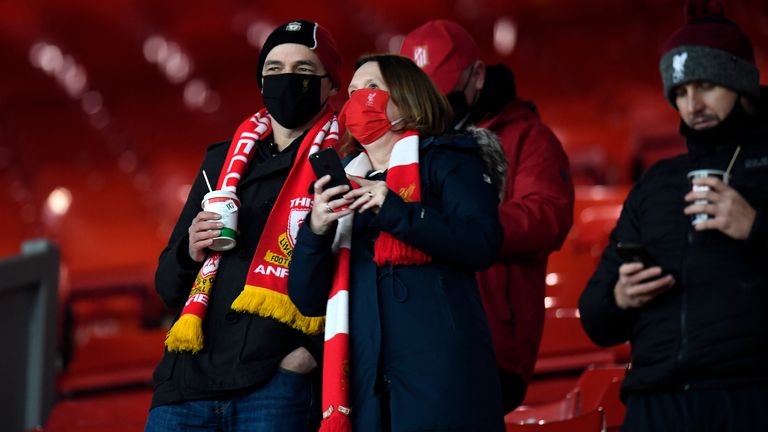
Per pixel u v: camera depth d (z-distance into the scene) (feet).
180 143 202.69
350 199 38.70
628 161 165.17
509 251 48.91
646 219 38.91
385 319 38.70
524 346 49.11
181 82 207.82
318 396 41.78
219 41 206.90
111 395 87.66
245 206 43.14
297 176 42.93
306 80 43.96
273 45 44.70
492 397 38.11
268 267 41.42
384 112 41.73
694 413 35.91
